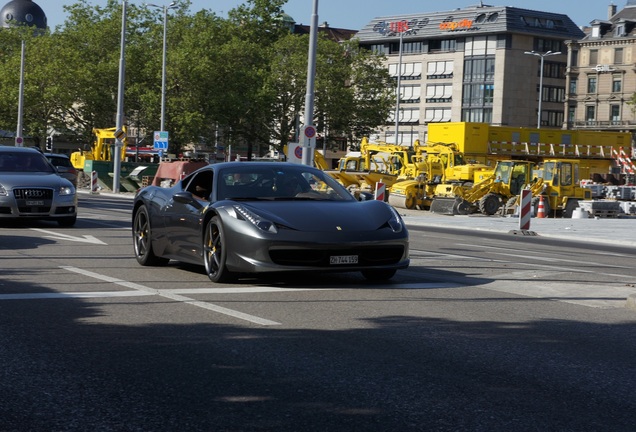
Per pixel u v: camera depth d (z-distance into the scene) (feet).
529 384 17.97
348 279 34.78
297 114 264.31
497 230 88.07
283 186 35.12
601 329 24.56
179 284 32.63
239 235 31.63
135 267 38.47
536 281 35.73
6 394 16.84
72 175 108.17
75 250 45.21
